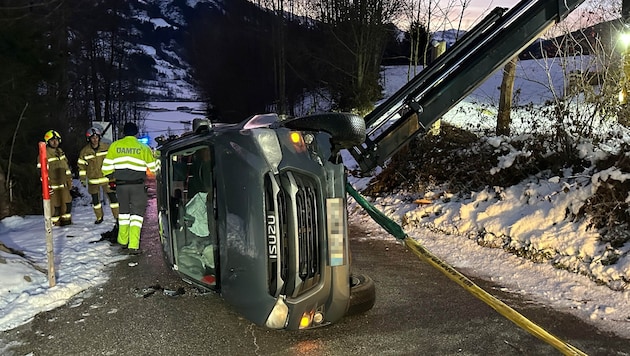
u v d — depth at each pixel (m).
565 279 5.82
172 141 5.73
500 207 7.80
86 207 12.20
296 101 35.91
